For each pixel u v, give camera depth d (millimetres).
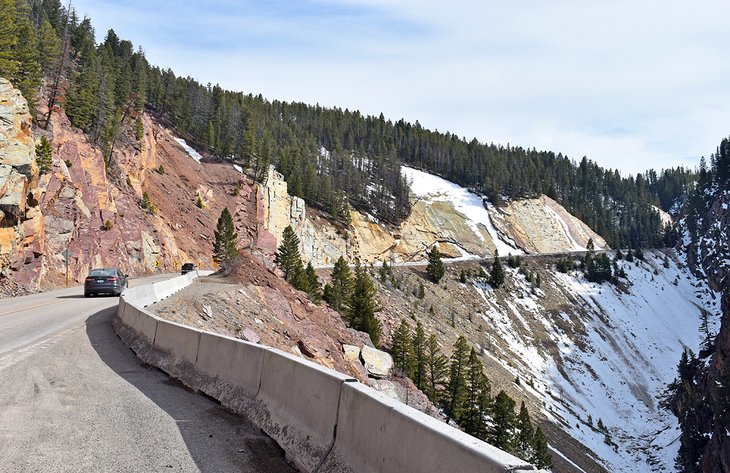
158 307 23703
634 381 118125
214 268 76188
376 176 180500
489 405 58062
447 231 167000
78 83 80562
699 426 79250
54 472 5316
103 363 11773
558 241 193750
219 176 109375
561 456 67125
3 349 12492
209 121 127062
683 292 180000
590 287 156500
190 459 5910
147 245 61906
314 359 32062
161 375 10867
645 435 94125
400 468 4266
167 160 95375
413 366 56844
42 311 21516
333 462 5207
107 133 69250
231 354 8891
